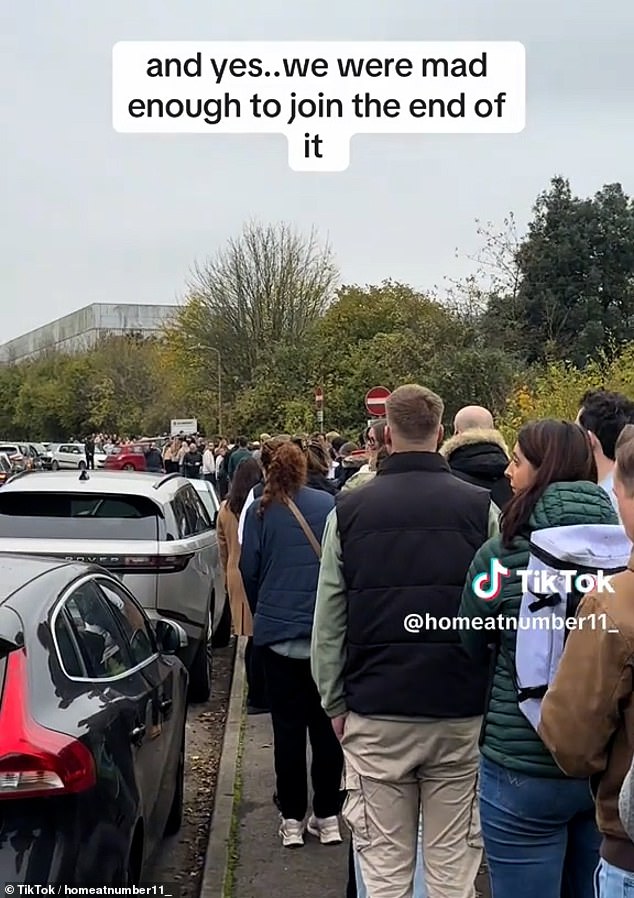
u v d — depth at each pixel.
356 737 3.87
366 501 3.85
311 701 5.45
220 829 5.72
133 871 4.02
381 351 34.03
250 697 7.83
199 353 51.41
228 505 8.15
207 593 8.95
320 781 5.53
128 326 122.62
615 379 16.09
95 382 82.69
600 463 4.53
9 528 8.00
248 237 50.44
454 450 5.31
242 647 10.62
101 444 62.53
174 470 32.31
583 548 3.20
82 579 4.66
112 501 8.22
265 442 5.66
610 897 2.62
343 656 3.92
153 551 7.86
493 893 3.38
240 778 6.64
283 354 45.97
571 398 16.28
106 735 3.79
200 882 5.20
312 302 50.09
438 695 3.74
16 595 4.04
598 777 2.70
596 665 2.62
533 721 3.20
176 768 5.51
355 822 3.91
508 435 17.12
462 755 3.81
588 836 3.34
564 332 32.12
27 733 3.39
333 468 13.26
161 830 4.93
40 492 8.10
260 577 5.45
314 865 5.30
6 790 3.29
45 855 3.27
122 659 4.68
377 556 3.78
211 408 51.19
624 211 32.94
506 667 3.33
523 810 3.26
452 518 3.79
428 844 3.91
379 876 3.86
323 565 3.93
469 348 28.30
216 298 50.72
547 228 33.09
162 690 5.06
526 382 25.09
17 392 100.25
